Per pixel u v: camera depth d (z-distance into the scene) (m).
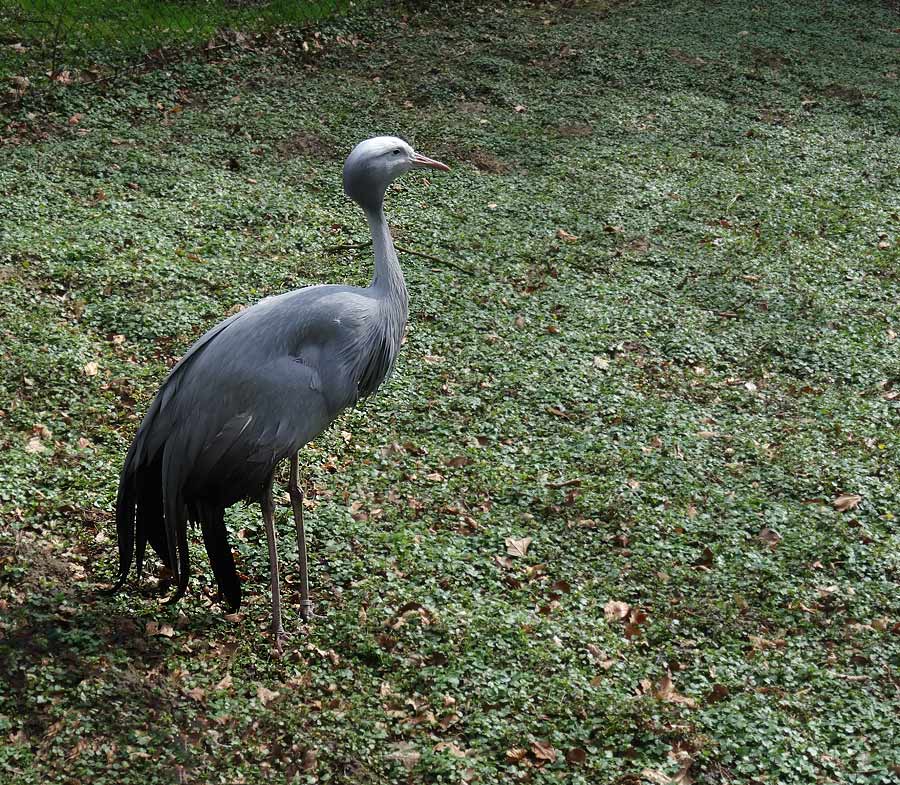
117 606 6.53
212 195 12.07
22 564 6.64
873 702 6.46
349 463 8.32
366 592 6.93
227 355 6.04
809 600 7.40
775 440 9.19
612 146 14.51
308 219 11.88
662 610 7.22
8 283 9.73
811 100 16.48
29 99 13.62
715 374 10.11
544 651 6.59
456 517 7.85
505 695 6.26
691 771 5.84
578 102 15.66
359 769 5.67
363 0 18.36
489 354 9.91
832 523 8.16
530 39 17.67
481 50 17.12
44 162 12.30
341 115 14.53
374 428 8.76
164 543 6.47
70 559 6.84
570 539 7.81
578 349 10.15
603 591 7.33
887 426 9.45
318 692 6.18
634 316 10.77
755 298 11.34
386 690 6.23
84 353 9.02
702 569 7.65
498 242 11.84
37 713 5.69
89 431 8.16
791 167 14.39
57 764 5.41
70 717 5.66
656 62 17.11
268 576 7.07
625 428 9.10
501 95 15.63
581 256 11.82
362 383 6.46
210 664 6.24
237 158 13.07
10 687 5.79
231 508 7.64
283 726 5.87
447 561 7.31
